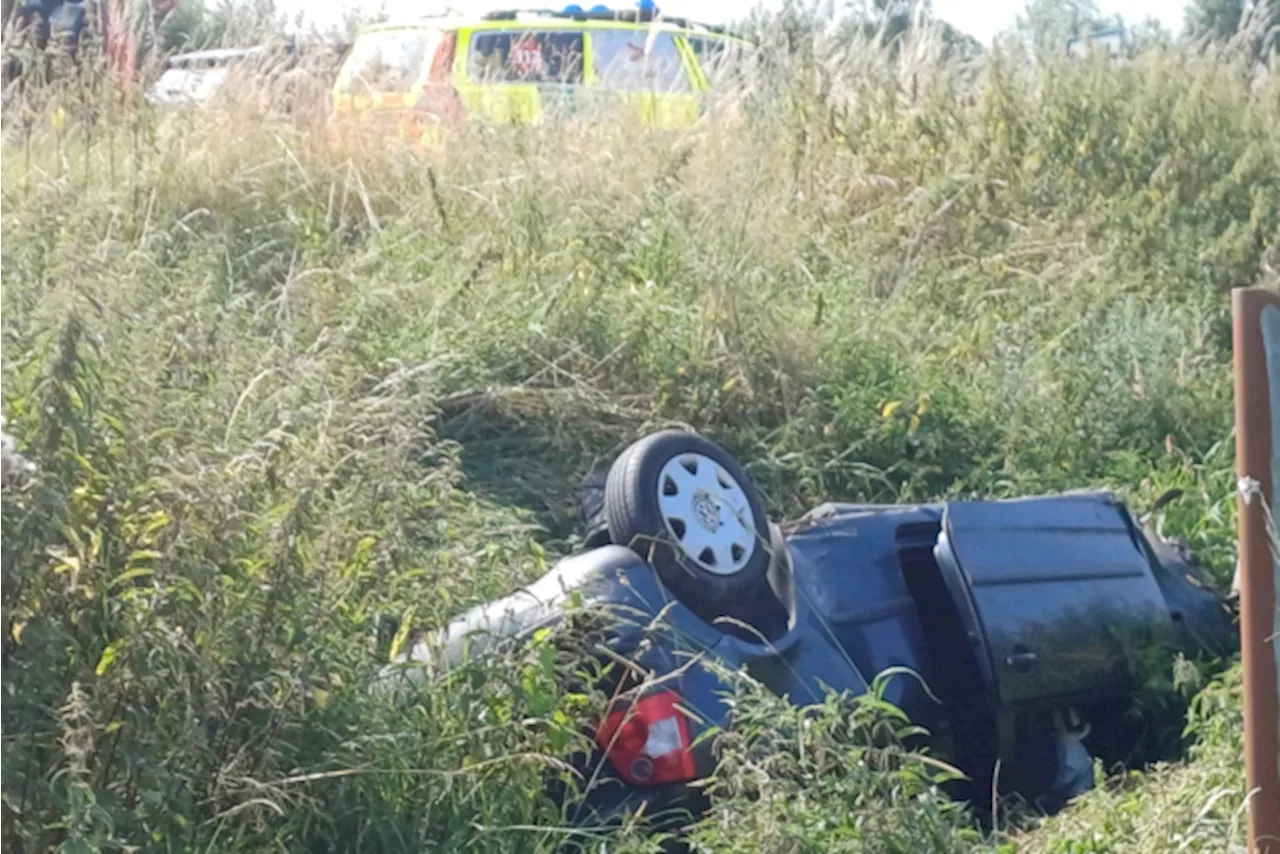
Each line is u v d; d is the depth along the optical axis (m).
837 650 5.06
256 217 8.81
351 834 4.11
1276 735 3.23
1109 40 12.53
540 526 6.38
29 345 4.46
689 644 4.68
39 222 7.09
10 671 3.70
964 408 8.23
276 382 4.83
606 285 8.15
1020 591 5.34
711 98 10.55
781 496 7.31
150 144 8.96
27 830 3.64
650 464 5.09
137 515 3.96
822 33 11.62
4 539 3.68
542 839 4.26
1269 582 3.23
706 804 4.53
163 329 4.93
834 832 4.21
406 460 5.16
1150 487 7.58
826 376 8.06
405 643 4.51
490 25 12.19
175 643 3.87
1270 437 3.22
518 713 4.32
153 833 3.73
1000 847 4.49
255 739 4.01
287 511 4.11
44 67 9.33
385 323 7.53
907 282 9.68
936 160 10.97
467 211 8.89
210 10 11.12
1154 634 5.58
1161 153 11.03
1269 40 12.94
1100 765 5.02
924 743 5.15
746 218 9.00
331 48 10.77
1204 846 4.38
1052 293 9.66
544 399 7.29
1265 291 3.23
